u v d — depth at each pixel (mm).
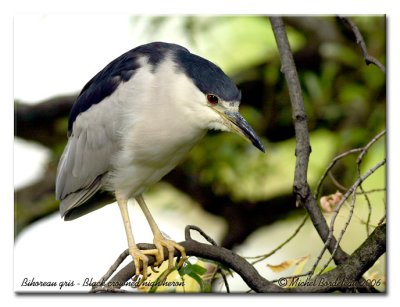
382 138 10555
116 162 7852
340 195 7242
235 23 11383
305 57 11188
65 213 8414
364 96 11008
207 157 11297
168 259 7340
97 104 7973
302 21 11219
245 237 11492
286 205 11484
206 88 7469
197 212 11695
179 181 11484
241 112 11320
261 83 11367
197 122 7594
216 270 6824
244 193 11539
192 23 10555
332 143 11227
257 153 11312
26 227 11266
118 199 8016
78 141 8172
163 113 7582
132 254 7309
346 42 11102
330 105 11078
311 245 10578
